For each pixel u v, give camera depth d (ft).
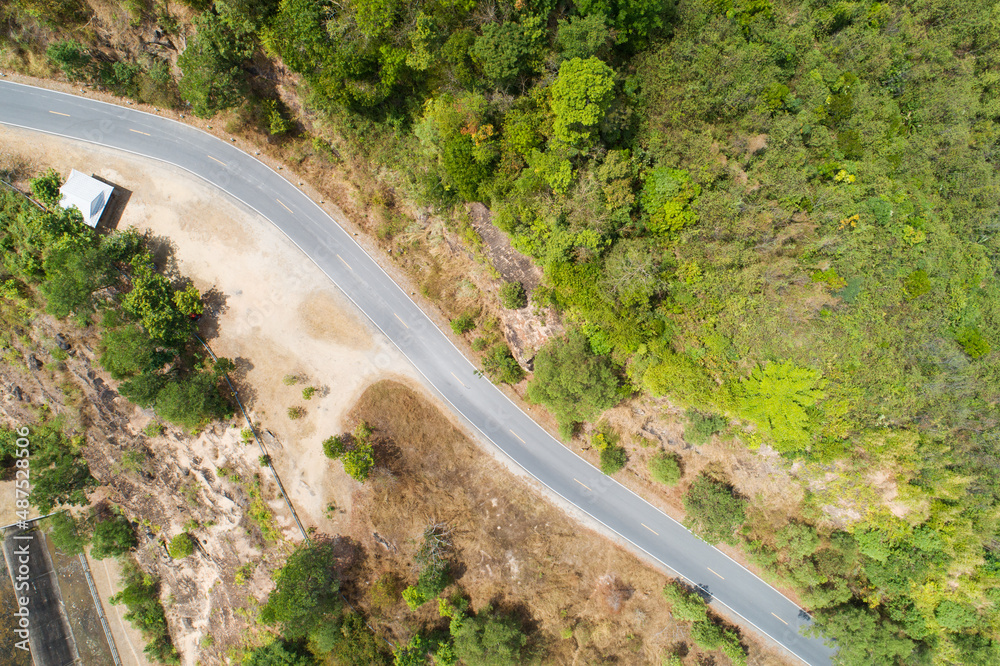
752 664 141.90
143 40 130.93
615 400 125.59
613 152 103.86
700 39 104.53
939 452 116.67
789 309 109.40
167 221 143.23
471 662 135.44
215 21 118.83
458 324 140.97
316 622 134.31
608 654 142.61
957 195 122.52
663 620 143.23
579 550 144.25
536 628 143.23
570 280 111.55
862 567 132.16
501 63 99.55
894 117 116.67
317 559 136.56
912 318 111.86
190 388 135.33
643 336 115.65
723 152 106.32
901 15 119.14
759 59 106.32
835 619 131.54
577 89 92.94
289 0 107.65
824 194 106.93
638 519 144.15
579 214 106.52
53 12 126.31
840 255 107.04
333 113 130.00
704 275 108.27
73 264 128.36
